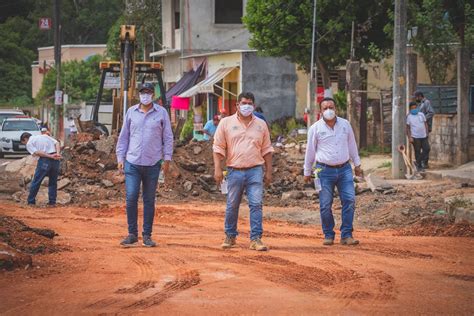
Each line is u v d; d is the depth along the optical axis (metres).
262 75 66.69
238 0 77.94
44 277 16.83
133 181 21.53
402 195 33.19
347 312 14.05
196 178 38.84
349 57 57.31
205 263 18.47
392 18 51.75
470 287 16.22
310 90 53.69
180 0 78.06
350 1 55.75
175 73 83.38
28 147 34.53
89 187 37.94
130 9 90.75
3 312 14.05
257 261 18.84
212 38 77.94
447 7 48.66
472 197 29.91
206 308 14.21
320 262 18.80
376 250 20.97
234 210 21.20
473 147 42.00
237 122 21.06
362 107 52.06
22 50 143.25
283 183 38.47
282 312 13.98
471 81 50.41
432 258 19.69
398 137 40.16
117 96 54.41
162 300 14.77
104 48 128.75
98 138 42.41
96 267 17.89
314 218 29.97
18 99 136.88
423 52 51.12
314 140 22.45
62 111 98.94
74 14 145.38
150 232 21.66
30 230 22.38
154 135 21.53
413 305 14.63
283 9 56.28
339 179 22.41
